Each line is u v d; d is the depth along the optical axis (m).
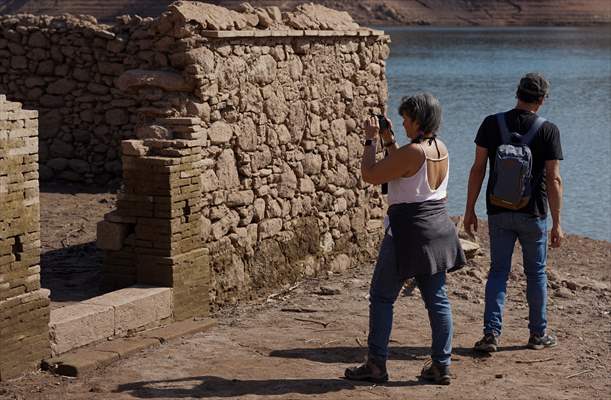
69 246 11.91
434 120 6.97
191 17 9.24
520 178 7.84
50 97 16.64
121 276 8.88
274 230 10.31
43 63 16.59
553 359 8.12
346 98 11.58
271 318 9.21
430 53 96.75
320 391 7.11
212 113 9.34
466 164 25.09
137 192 8.68
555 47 112.81
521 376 7.66
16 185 6.99
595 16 193.75
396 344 8.39
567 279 11.73
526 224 8.02
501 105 43.03
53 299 9.24
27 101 16.70
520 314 9.62
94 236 12.49
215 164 9.38
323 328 8.88
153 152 8.77
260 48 10.02
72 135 16.64
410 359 7.98
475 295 10.37
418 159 6.87
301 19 10.79
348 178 11.66
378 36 12.16
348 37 11.58
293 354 8.02
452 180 22.56
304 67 10.77
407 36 143.25
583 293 10.95
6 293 7.00
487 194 8.11
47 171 16.73
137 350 7.86
